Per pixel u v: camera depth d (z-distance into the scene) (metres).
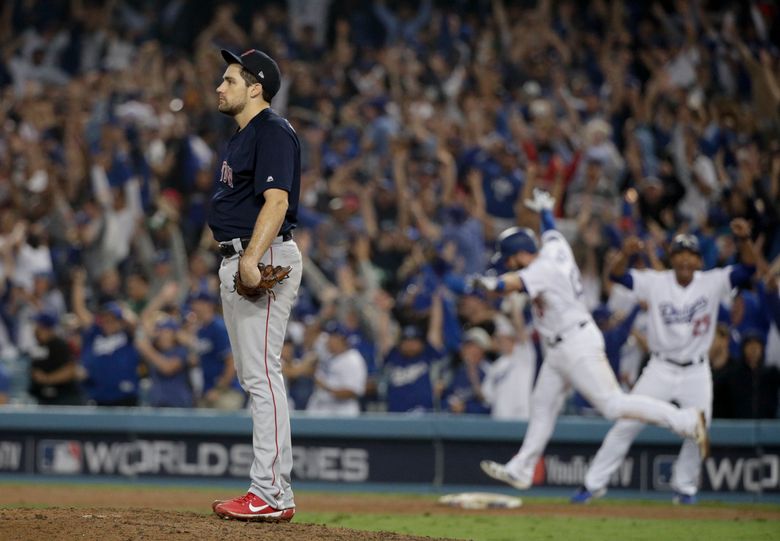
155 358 40.44
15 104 63.50
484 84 59.41
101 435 37.91
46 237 50.94
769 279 34.50
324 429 36.91
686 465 32.28
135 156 55.00
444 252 45.03
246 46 65.00
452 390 40.06
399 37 69.38
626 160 53.81
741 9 59.47
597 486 31.69
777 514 30.16
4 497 31.02
